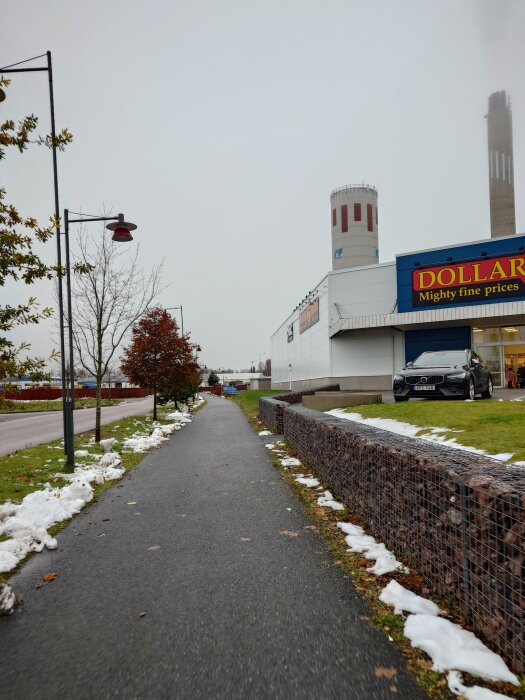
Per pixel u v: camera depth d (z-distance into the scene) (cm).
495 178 5631
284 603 334
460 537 304
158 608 333
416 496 367
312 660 264
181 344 1950
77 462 920
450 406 1049
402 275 2819
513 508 249
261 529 505
